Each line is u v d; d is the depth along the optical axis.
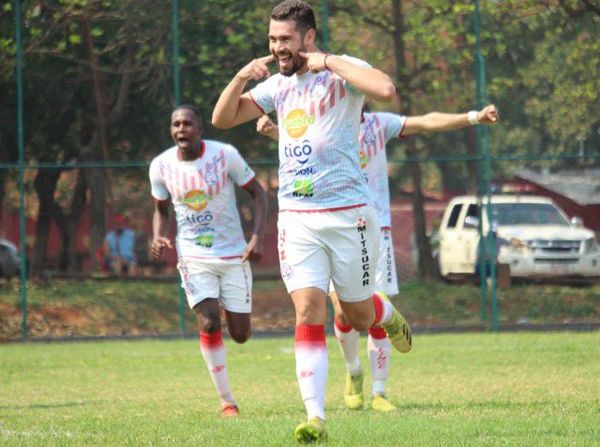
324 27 41.38
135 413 19.77
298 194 15.38
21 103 41.47
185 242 21.11
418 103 42.28
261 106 15.98
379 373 19.84
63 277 44.12
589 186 42.78
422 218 43.66
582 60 41.53
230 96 15.70
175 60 41.97
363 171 20.52
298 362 15.12
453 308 42.53
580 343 33.47
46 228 44.12
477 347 32.94
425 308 42.78
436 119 20.44
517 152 42.06
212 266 20.94
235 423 17.02
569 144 41.94
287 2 15.23
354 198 15.34
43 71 43.19
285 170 15.51
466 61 41.88
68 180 44.12
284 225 15.47
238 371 28.22
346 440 14.61
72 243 44.16
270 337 41.03
